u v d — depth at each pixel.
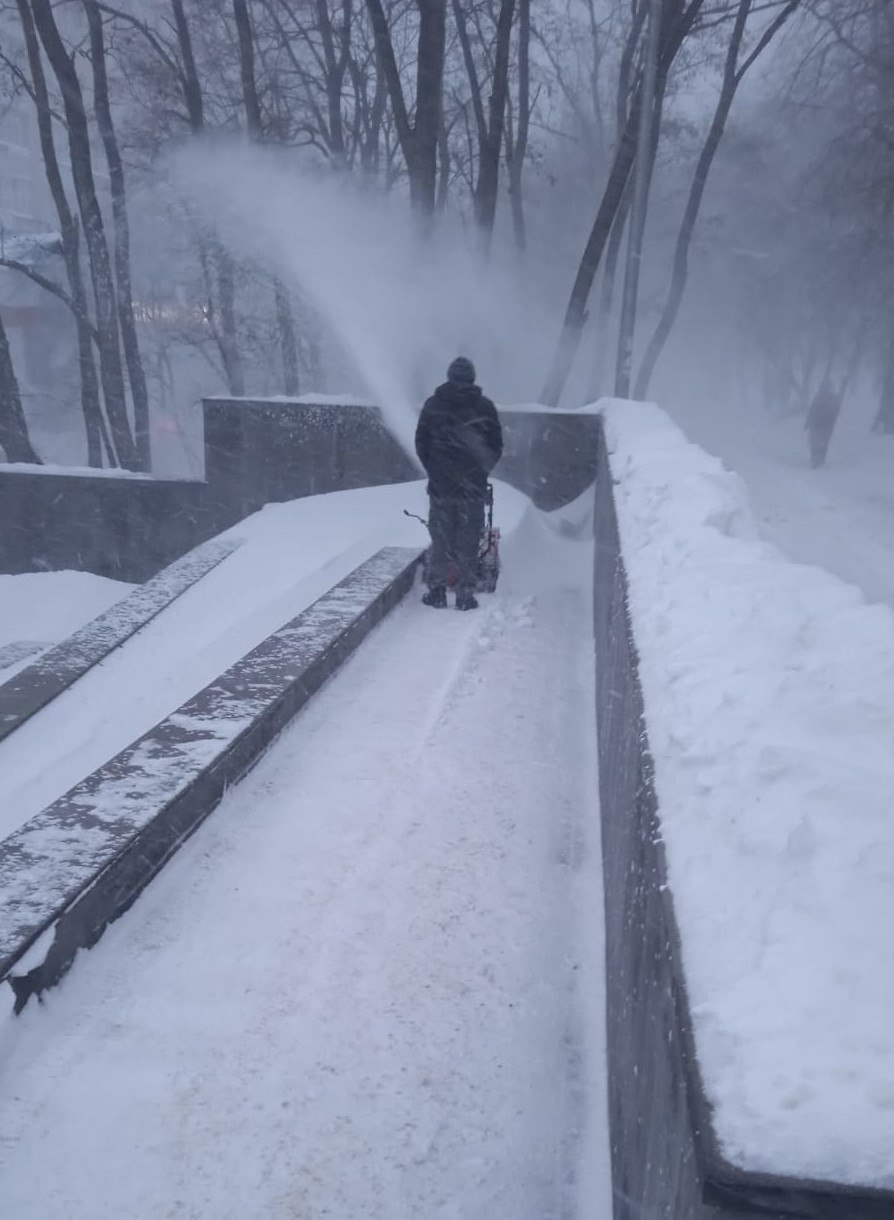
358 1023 3.33
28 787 5.71
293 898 3.99
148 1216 2.62
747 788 2.12
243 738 4.90
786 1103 1.39
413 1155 2.84
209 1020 3.31
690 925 1.82
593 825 4.71
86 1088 3.01
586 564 10.81
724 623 3.24
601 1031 3.34
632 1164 2.15
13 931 3.27
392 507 11.93
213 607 9.07
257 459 14.12
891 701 2.31
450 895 4.07
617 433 10.13
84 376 23.73
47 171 22.61
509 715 6.01
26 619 13.05
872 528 15.50
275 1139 2.87
